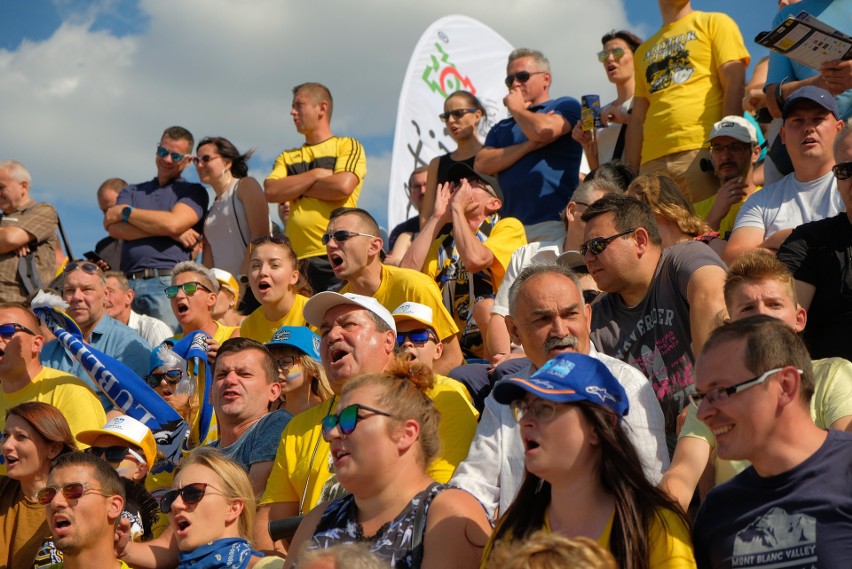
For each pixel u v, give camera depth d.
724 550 4.30
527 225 10.95
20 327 8.94
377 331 6.90
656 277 6.37
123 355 10.32
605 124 11.28
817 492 4.18
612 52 11.45
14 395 8.95
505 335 8.62
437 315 8.66
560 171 11.04
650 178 7.40
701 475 5.24
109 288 11.06
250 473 7.26
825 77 8.29
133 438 7.88
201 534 6.20
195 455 6.42
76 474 6.64
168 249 12.28
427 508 5.02
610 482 4.34
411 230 12.78
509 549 3.99
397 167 13.53
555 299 5.77
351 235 8.94
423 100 14.04
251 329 9.95
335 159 12.16
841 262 6.52
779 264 5.61
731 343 4.36
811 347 6.56
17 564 7.49
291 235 12.04
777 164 8.71
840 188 6.52
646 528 4.27
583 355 4.54
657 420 5.62
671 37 10.52
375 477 5.15
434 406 5.41
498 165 11.25
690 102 10.24
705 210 9.71
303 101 12.26
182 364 9.27
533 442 4.43
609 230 6.39
